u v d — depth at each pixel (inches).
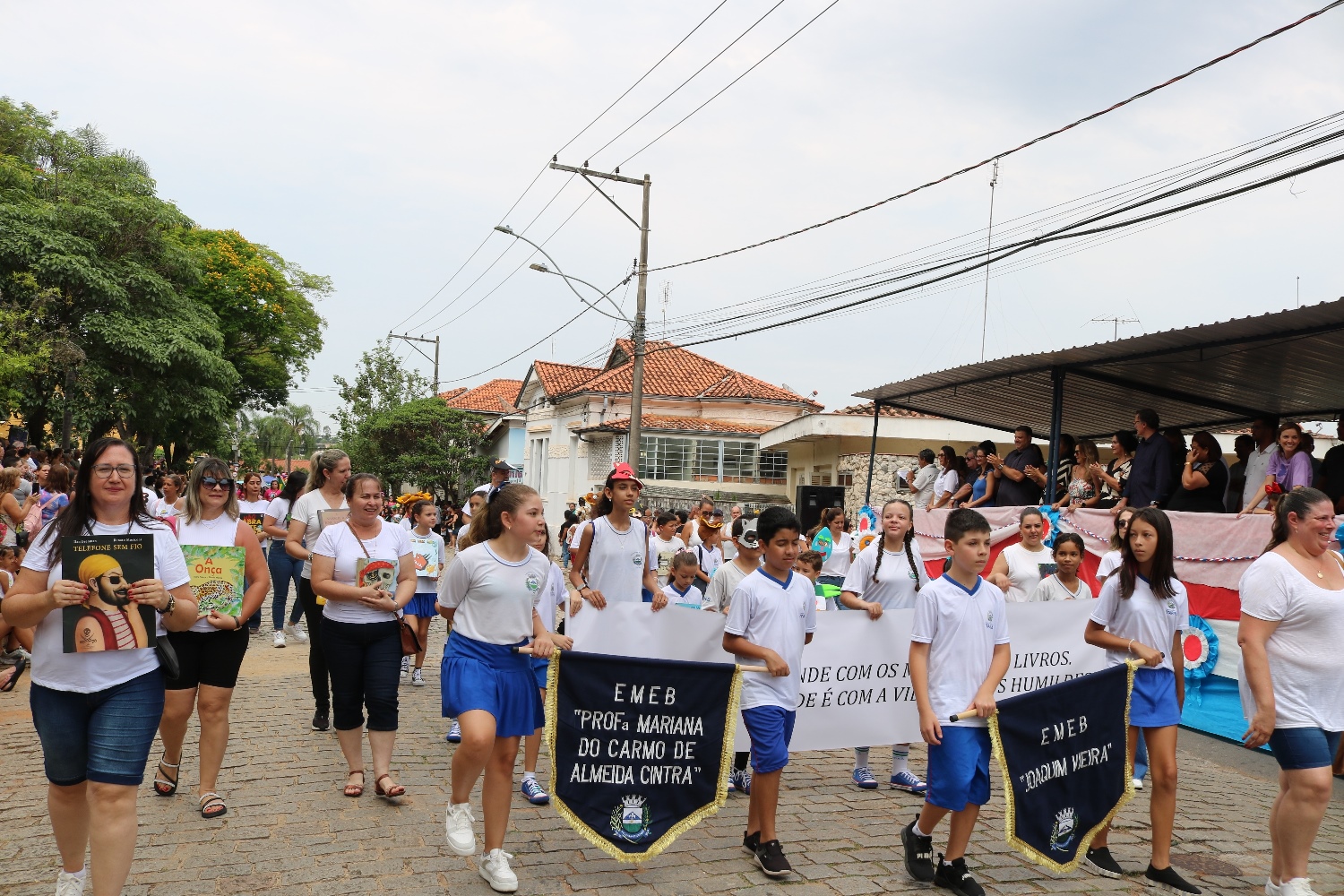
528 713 191.8
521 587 192.2
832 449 944.9
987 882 200.4
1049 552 301.6
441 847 205.8
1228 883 203.9
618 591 280.1
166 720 227.6
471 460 1599.4
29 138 1147.3
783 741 203.8
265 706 335.9
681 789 196.7
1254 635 186.2
